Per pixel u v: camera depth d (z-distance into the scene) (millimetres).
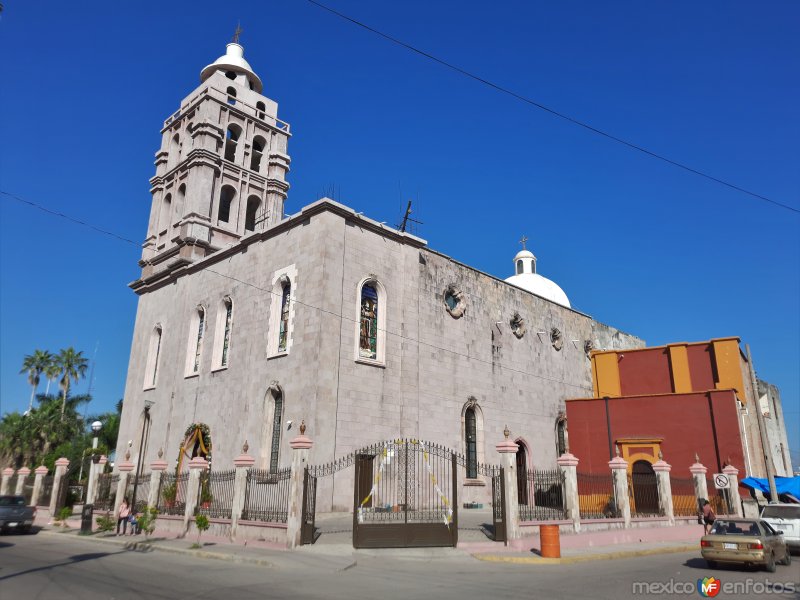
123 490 26453
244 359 29250
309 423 24234
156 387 35531
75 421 61000
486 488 31172
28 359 65188
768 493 29844
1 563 15102
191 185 37562
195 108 40438
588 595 11367
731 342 34188
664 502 26109
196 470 22500
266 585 12102
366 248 28391
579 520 21688
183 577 13039
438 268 32500
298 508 17938
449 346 31734
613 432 33062
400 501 26109
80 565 14914
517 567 15594
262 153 41906
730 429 29750
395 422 27250
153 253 39969
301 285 27031
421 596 11070
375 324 28250
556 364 39969
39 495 34125
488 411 33156
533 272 54750
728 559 15375
